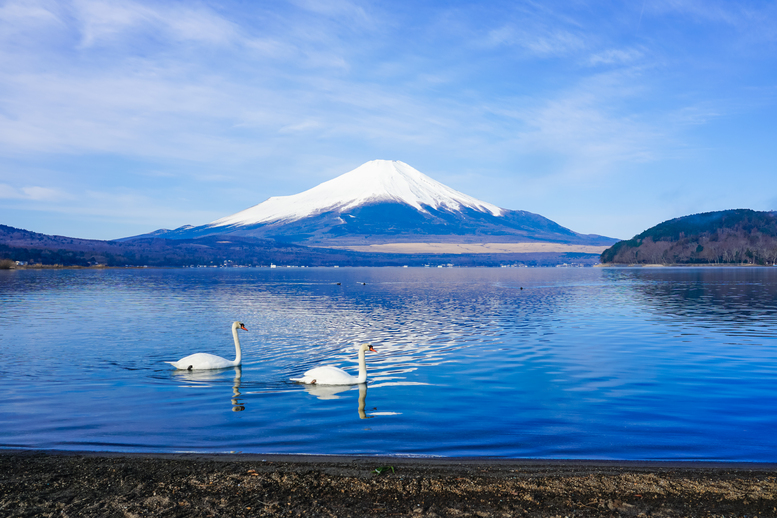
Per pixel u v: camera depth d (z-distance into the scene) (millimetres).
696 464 11477
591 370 21312
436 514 9320
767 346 27000
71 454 12062
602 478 10695
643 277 131250
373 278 151875
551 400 16672
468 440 13039
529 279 135625
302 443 12852
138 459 11750
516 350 26250
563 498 9883
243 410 15648
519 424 14242
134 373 21109
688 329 33875
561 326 36094
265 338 30859
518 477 10797
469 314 44969
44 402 16562
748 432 13547
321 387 18594
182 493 10117
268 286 99312
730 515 9273
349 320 40125
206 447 12602
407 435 13414
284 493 10117
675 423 14297
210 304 55562
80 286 91750
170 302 58062
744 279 110500
